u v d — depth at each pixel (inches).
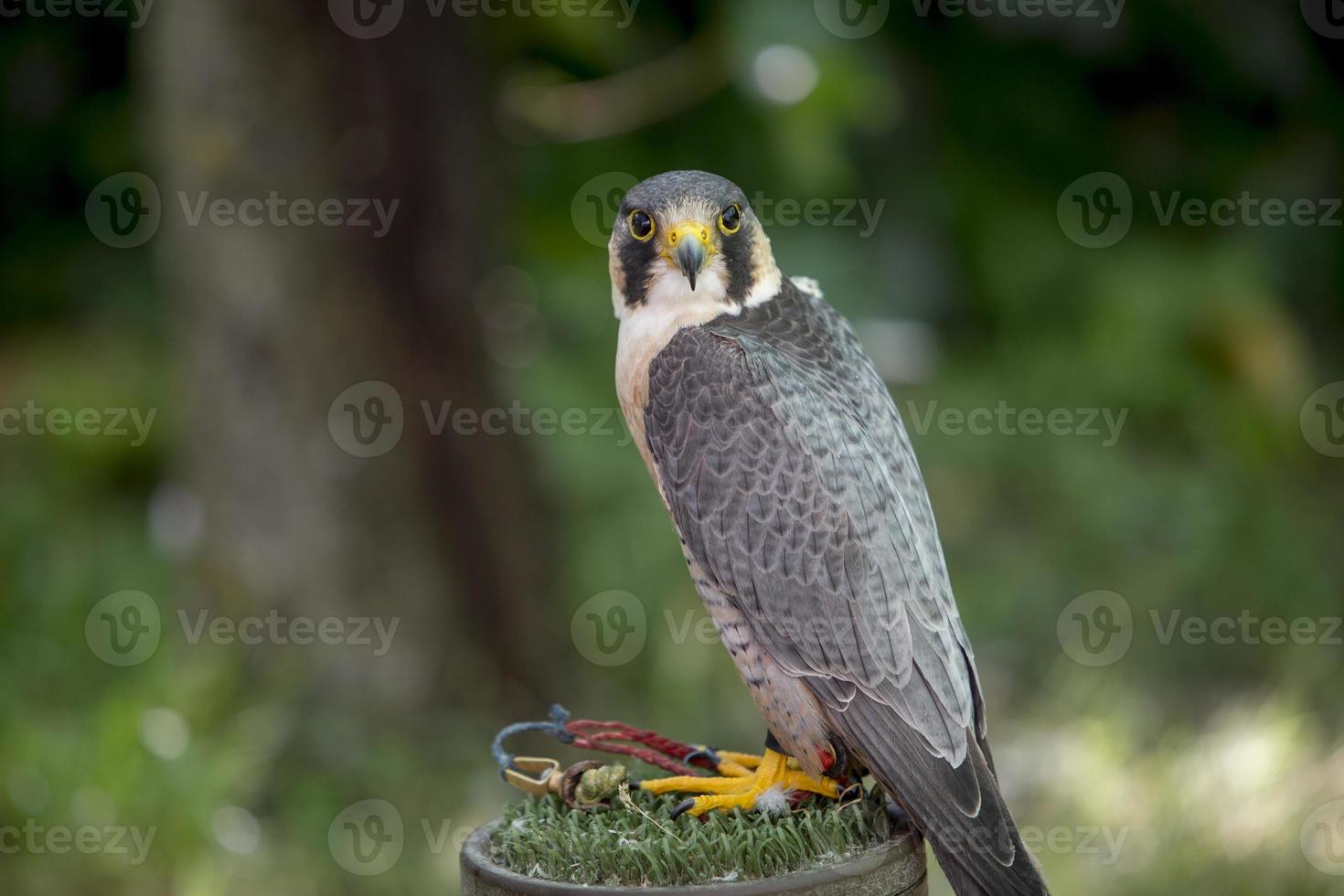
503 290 451.5
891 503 199.9
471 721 411.2
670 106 495.2
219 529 419.8
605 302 553.0
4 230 648.4
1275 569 537.0
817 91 437.7
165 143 414.3
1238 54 655.1
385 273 409.4
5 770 354.0
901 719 187.0
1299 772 381.7
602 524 532.1
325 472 410.6
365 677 411.2
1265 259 672.4
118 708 365.1
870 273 611.2
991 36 639.1
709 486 203.8
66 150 626.8
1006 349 657.6
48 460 579.8
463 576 426.3
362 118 398.3
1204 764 386.3
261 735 382.9
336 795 382.0
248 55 392.8
